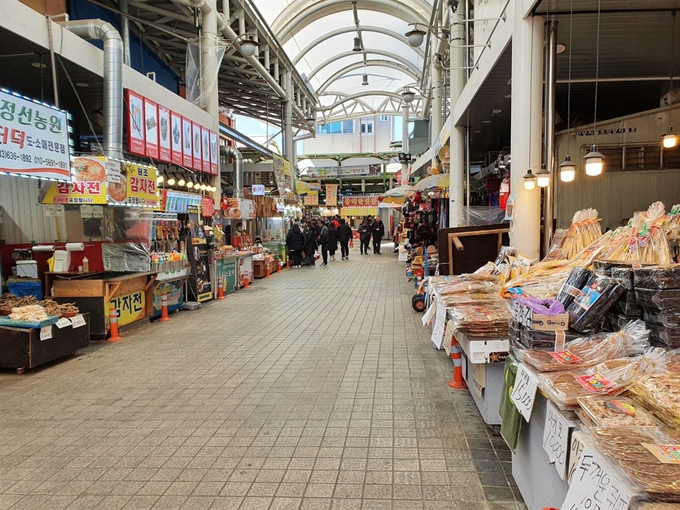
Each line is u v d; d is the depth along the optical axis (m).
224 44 11.89
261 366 5.04
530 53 5.29
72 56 7.00
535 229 5.30
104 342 6.21
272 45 17.89
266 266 13.58
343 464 2.94
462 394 4.10
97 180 6.38
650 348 2.06
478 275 4.63
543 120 5.45
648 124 7.24
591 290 2.46
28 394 4.30
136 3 11.63
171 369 4.98
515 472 2.60
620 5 5.07
